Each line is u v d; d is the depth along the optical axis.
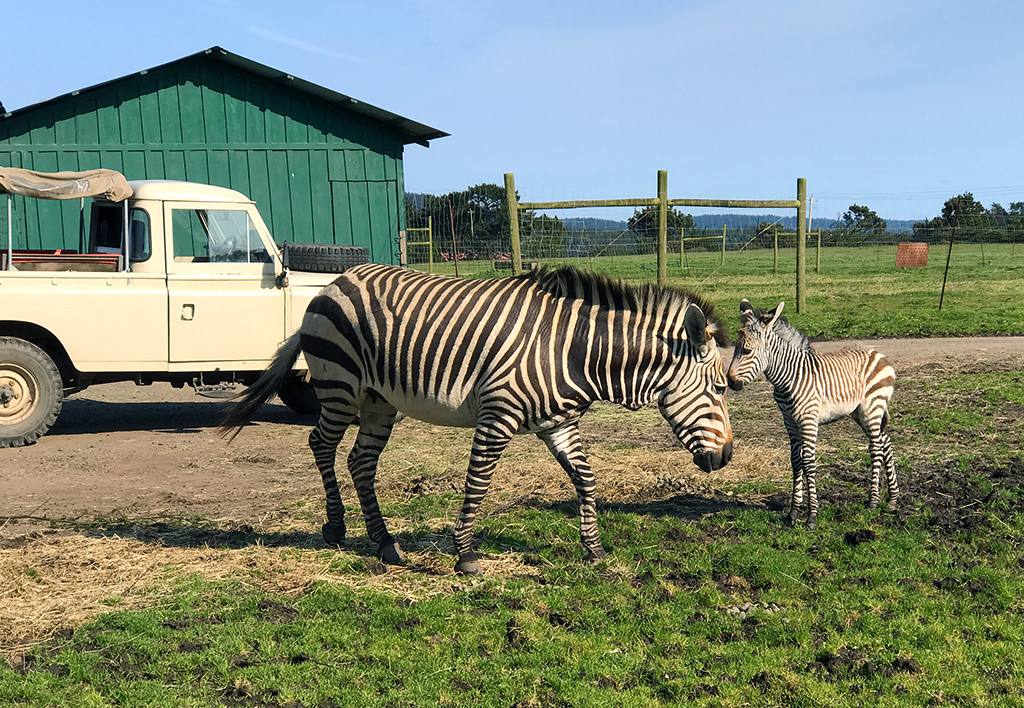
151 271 9.11
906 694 3.97
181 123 14.33
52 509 6.79
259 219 9.54
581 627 4.64
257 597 4.86
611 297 5.30
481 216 35.12
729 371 6.00
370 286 5.50
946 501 6.68
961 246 54.97
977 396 10.26
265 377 5.98
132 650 4.19
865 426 6.59
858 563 5.51
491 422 5.16
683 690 4.02
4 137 13.60
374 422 5.73
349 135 15.08
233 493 7.30
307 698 3.84
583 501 5.54
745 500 6.96
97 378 9.44
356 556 5.64
